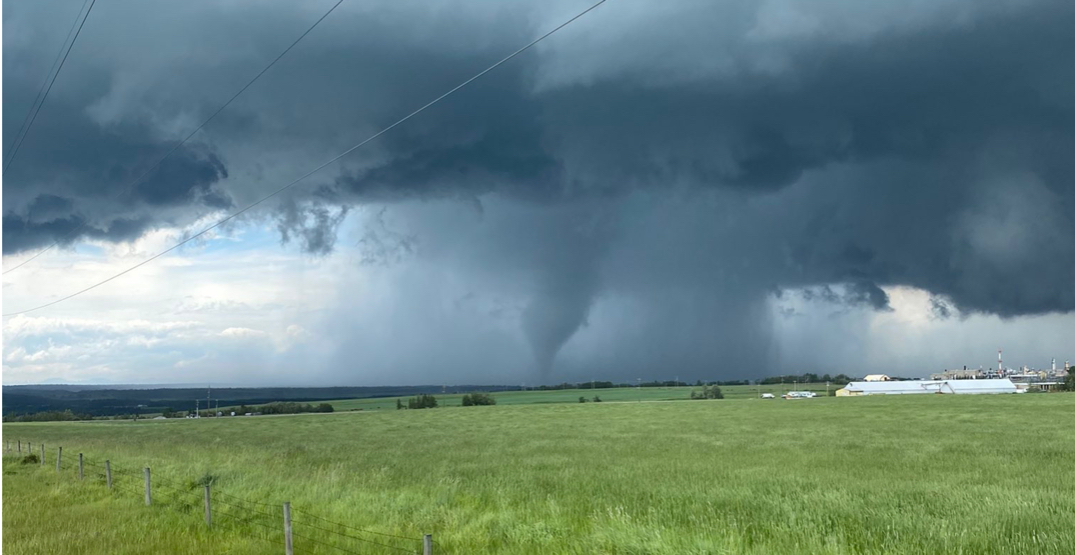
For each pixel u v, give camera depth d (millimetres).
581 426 81250
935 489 21797
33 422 156125
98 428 115562
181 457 42594
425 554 12812
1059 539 14562
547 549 15281
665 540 14195
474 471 32812
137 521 20750
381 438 70938
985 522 16078
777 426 69188
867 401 133750
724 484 24516
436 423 104688
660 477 28109
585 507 20422
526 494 23312
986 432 52969
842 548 13844
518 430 77125
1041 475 26594
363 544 16734
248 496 23391
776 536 15211
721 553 13312
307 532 18406
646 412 117438
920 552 13984
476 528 17562
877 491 21453
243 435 84625
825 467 30922
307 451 50719
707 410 118125
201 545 17578
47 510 23297
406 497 22094
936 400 125938
